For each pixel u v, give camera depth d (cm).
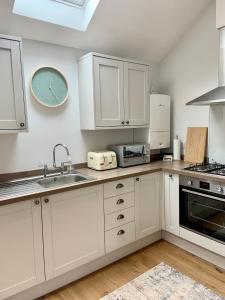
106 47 267
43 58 234
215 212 214
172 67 309
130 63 263
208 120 274
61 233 192
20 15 199
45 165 231
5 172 219
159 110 294
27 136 229
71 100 256
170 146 322
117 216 228
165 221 263
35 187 193
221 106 257
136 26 251
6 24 203
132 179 236
